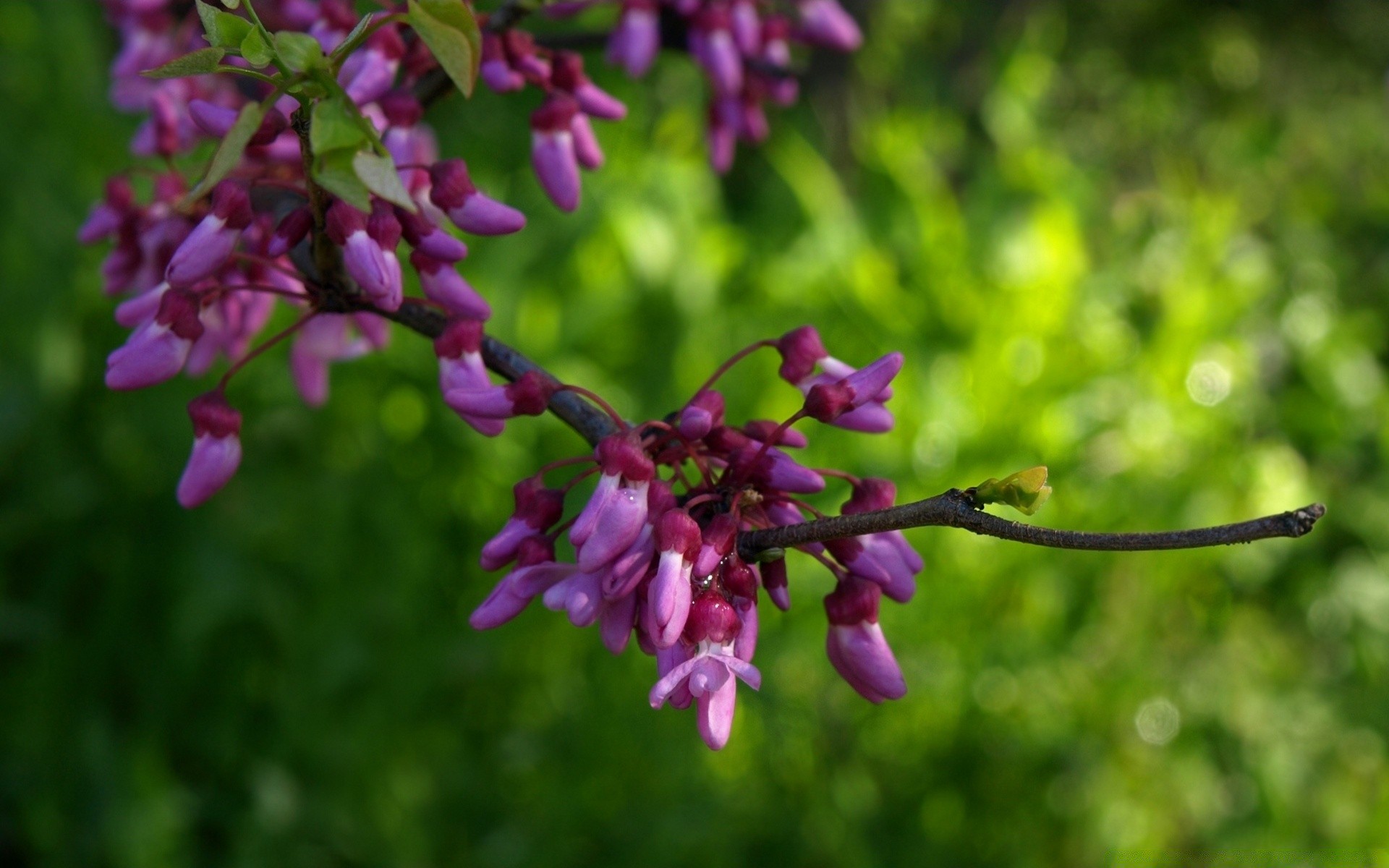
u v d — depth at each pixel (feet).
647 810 11.86
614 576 4.19
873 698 4.70
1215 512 13.66
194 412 5.08
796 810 12.30
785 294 12.67
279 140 5.94
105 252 11.75
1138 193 18.60
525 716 12.37
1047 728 12.73
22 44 11.87
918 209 14.05
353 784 11.79
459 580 12.11
